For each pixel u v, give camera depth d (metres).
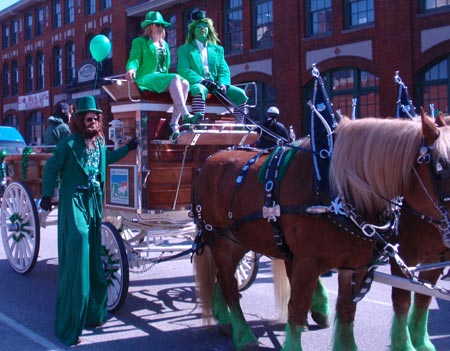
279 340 5.42
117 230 6.32
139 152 6.16
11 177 9.05
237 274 6.92
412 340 4.89
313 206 4.03
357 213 4.00
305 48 19.05
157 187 6.30
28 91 35.56
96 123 5.59
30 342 5.38
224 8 22.16
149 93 6.30
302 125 19.31
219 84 6.80
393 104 16.64
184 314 6.32
